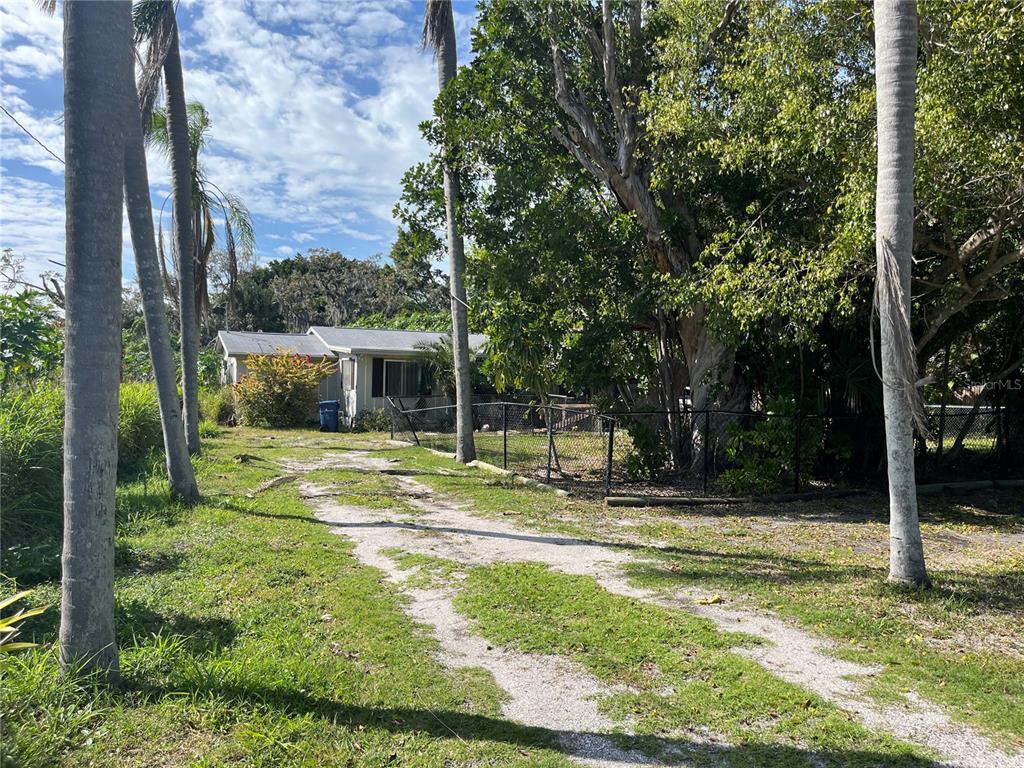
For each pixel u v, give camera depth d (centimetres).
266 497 1075
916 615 588
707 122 1084
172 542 772
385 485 1216
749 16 1049
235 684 420
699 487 1232
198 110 1434
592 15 1303
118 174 421
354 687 435
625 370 1341
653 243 1228
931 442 1432
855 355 1282
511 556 764
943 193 853
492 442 1914
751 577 691
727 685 451
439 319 4016
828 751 374
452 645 514
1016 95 799
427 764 356
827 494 1170
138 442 1272
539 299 1284
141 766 340
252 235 1499
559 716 412
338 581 648
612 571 712
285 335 3017
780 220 1140
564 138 1270
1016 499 1205
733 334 1101
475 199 1462
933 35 852
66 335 414
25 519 769
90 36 409
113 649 421
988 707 425
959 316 1298
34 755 338
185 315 1334
